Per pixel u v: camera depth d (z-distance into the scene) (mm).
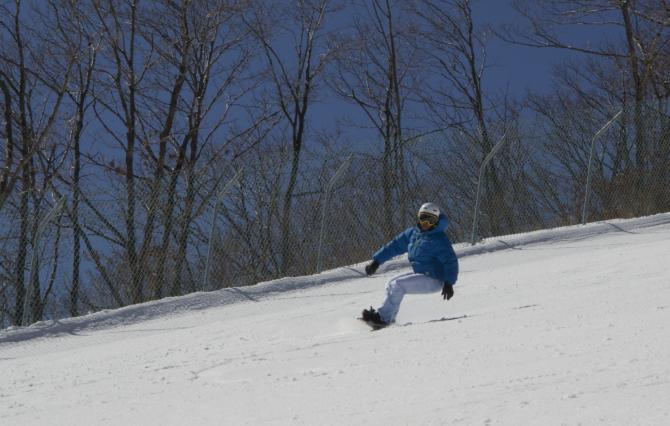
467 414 3205
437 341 5645
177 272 15234
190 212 15453
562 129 18094
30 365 8266
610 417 2869
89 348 9422
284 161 15633
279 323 8945
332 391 4219
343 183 15242
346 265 14797
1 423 4668
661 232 15125
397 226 15445
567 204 17969
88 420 4328
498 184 17047
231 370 5645
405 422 3221
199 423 3814
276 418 3680
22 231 13805
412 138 15742
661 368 3648
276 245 15602
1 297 15148
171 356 7469
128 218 14047
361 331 7379
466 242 15242
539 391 3475
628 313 5891
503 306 7977
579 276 9383
